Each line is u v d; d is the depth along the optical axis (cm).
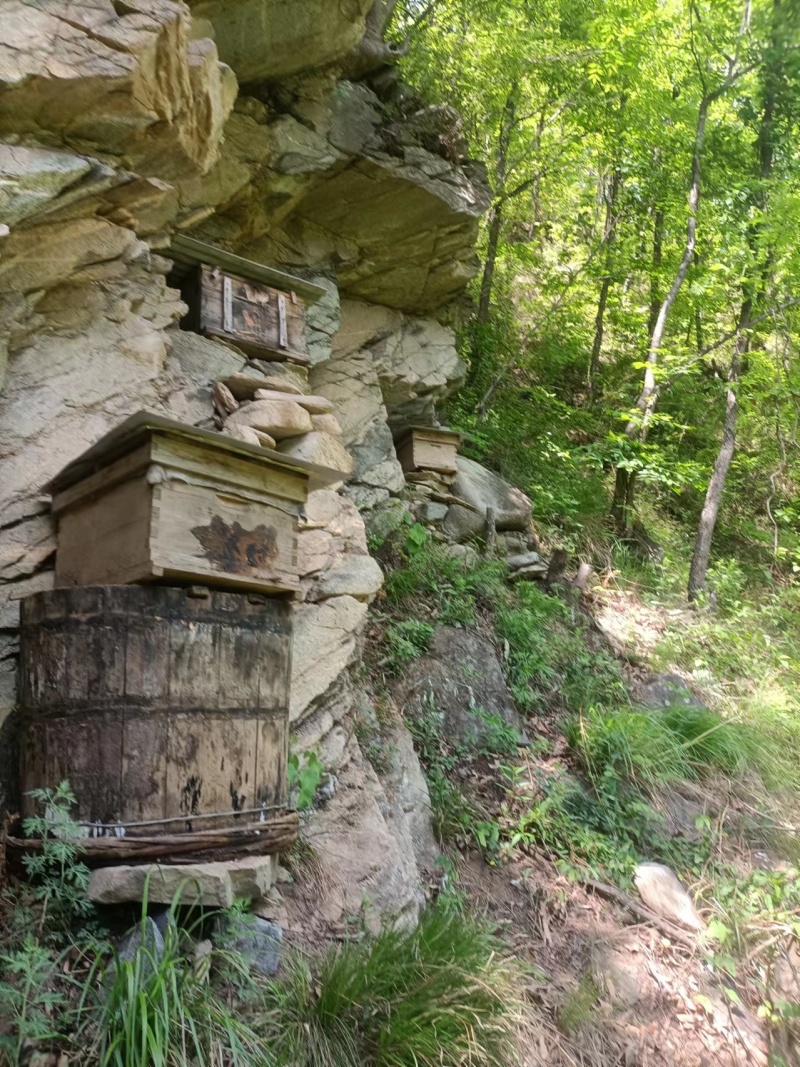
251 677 321
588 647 690
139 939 285
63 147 369
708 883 486
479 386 970
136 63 349
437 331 730
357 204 597
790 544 1077
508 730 548
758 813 554
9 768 325
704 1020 397
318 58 519
